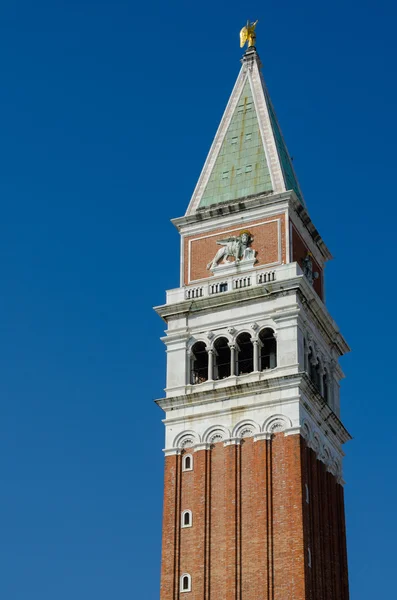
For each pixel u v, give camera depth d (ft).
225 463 432.66
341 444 471.21
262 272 463.01
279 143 508.12
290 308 448.65
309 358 457.27
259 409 435.53
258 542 412.57
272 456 426.51
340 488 461.78
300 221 483.51
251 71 529.04
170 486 436.76
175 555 423.64
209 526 424.05
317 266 495.00
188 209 491.72
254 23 543.80
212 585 413.59
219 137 511.81
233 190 489.26
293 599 399.03
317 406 447.83
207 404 445.78
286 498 417.08
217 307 463.01
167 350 463.01
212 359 453.99
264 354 452.76
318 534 425.69
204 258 478.18
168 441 444.96
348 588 446.60
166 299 474.49
